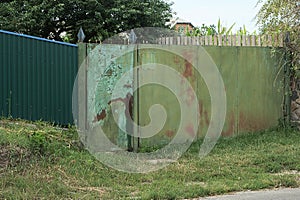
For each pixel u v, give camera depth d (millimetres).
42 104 8953
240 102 10344
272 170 7695
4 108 8484
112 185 6664
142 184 6777
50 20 20719
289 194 6277
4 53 8477
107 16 21078
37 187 6219
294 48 10422
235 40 10602
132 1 21484
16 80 8633
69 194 6145
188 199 6102
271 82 10641
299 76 10570
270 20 9820
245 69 10398
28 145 7328
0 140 7234
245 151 8867
